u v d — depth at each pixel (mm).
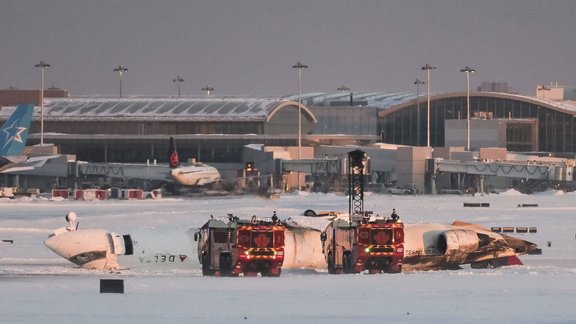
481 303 158375
